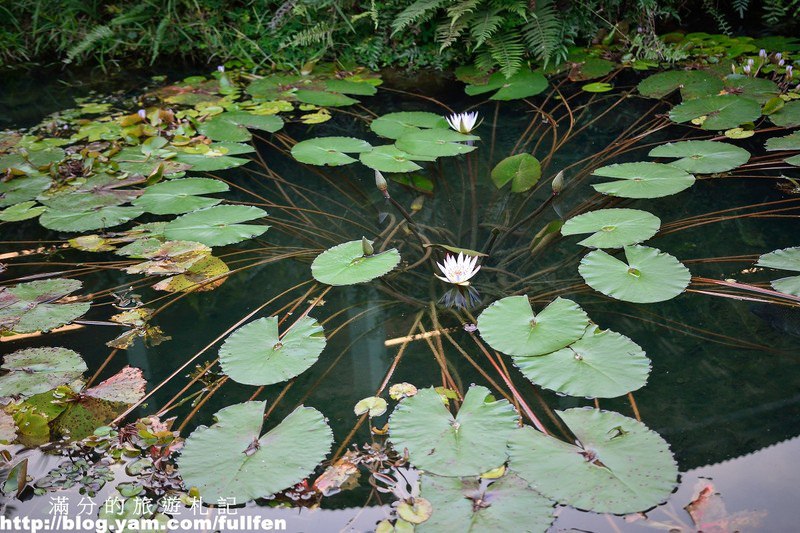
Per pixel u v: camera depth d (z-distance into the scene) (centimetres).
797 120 384
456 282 250
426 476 175
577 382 202
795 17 564
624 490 166
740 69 458
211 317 260
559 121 425
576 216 289
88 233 323
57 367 229
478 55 502
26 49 575
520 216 320
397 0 528
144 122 423
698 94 426
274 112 445
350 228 320
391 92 494
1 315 254
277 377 213
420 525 160
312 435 192
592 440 183
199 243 297
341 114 461
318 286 278
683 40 523
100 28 544
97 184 347
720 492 171
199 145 392
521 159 330
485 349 234
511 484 171
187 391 221
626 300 235
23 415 204
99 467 190
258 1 570
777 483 174
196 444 190
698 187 336
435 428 190
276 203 345
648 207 318
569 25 516
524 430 188
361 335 246
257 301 269
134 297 275
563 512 167
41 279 285
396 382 220
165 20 549
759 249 280
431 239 304
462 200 340
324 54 548
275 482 175
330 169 385
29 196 338
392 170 334
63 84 528
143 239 305
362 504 173
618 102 448
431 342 239
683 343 231
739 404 203
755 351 226
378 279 280
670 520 163
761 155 360
